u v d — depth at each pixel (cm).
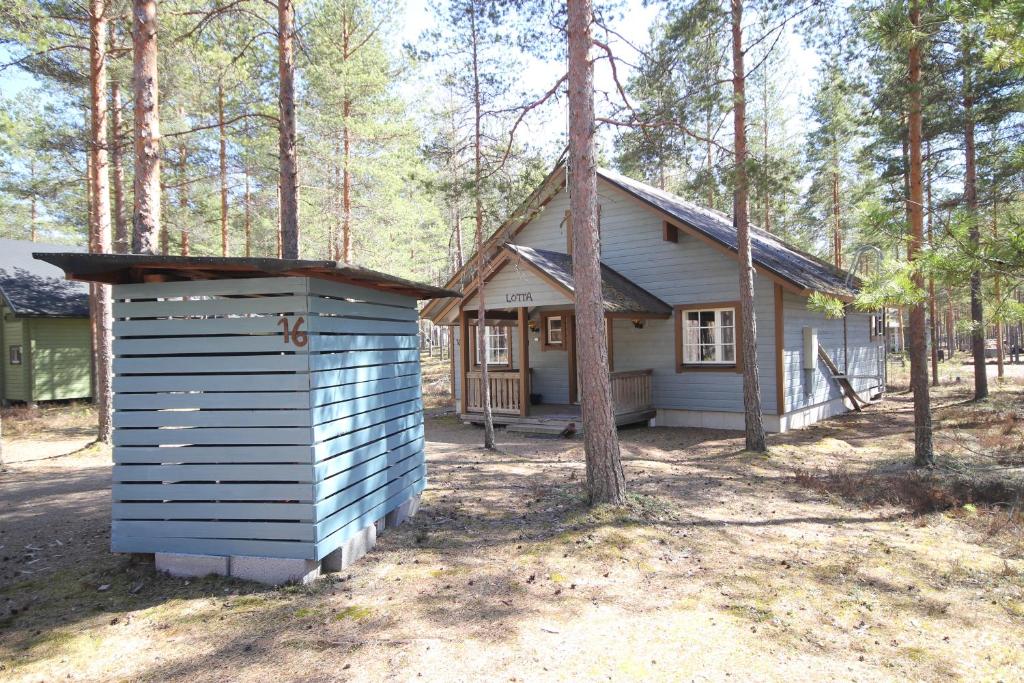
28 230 3466
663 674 379
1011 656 410
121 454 523
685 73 1033
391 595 484
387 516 647
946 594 510
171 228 1962
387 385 637
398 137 2202
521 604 472
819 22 1031
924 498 785
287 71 1048
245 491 503
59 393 2134
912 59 1022
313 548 493
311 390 491
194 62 1402
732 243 1380
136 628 430
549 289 1343
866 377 1731
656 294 1520
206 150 2061
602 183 1589
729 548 607
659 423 1515
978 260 558
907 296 627
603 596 490
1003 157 1612
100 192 1326
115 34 1430
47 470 1023
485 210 1155
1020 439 1187
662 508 715
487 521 668
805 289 1288
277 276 498
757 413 1155
